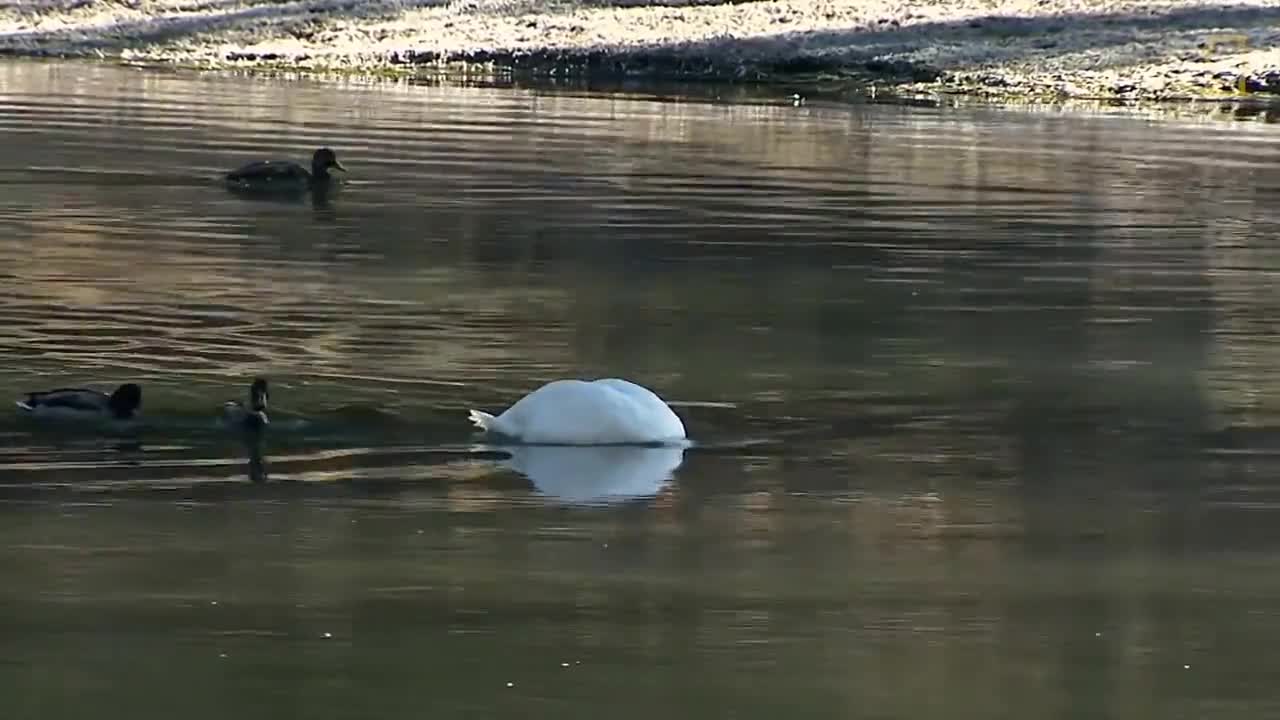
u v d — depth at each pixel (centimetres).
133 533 3606
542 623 3138
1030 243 7531
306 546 3547
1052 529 3772
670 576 3412
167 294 6031
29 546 3503
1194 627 3188
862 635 3116
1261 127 12469
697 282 6538
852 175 9506
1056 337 5747
